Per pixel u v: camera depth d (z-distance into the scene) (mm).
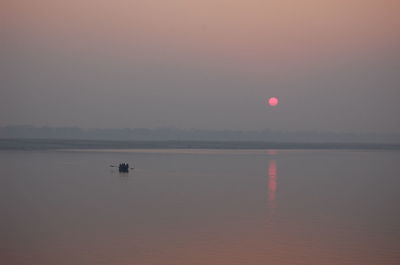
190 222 47594
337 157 182125
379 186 80188
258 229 44719
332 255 36469
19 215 50906
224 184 80812
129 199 62656
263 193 69938
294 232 43625
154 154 187375
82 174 96000
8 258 35188
